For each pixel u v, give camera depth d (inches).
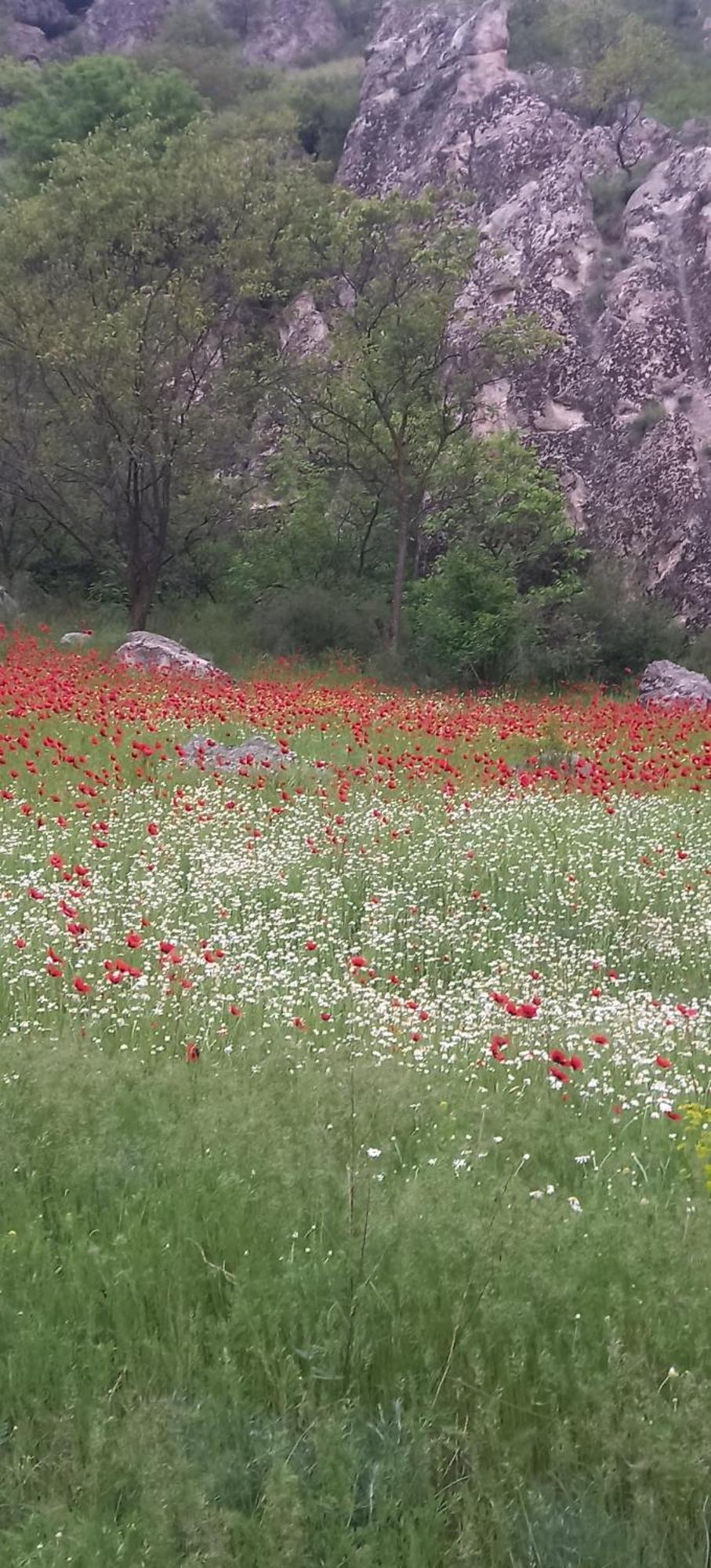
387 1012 308.0
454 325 1680.6
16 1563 116.2
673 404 1596.9
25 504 1364.4
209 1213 174.2
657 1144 225.8
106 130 1401.3
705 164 1728.6
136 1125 208.1
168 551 1364.4
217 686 901.2
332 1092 223.0
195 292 1211.2
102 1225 174.9
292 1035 274.5
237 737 707.4
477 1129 216.5
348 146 2140.7
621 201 1807.3
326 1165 185.8
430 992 354.3
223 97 2679.6
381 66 2166.6
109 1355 146.5
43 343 1178.0
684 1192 200.5
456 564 1259.8
